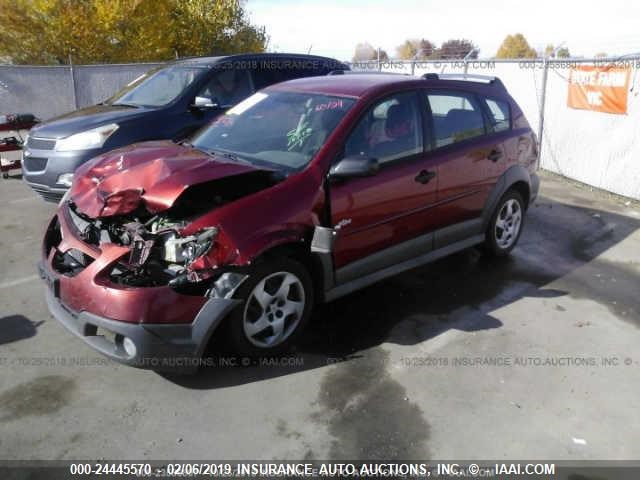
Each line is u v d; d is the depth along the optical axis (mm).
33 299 4535
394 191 4176
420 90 4586
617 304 4684
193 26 22297
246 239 3324
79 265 3535
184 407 3271
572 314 4492
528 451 2996
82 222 3736
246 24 24422
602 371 3723
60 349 3834
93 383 3471
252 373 3604
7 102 13797
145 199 3367
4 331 4043
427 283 5008
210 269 3215
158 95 7074
